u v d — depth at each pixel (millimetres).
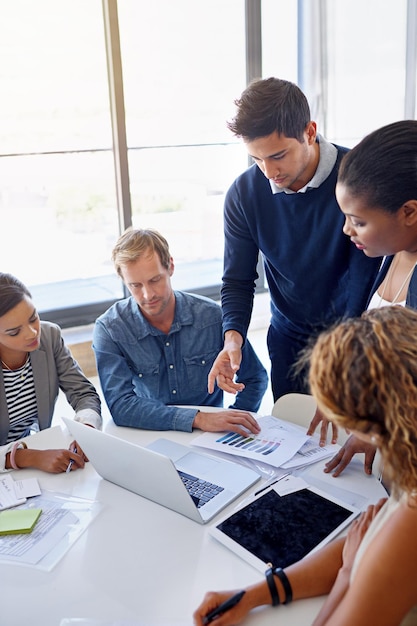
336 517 1229
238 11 3834
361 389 810
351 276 1834
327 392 841
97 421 1799
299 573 1042
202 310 2008
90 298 3912
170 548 1198
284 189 1792
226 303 1998
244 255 2010
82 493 1414
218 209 4305
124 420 1746
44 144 3682
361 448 1409
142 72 3689
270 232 1910
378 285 1651
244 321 1979
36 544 1230
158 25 3670
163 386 1982
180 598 1064
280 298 2041
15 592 1101
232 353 1735
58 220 3891
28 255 3938
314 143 1728
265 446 1549
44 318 3684
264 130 1564
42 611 1049
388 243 1224
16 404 1878
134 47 3627
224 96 4000
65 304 3803
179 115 3916
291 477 1376
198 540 1218
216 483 1401
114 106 3572
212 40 3854
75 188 3807
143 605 1052
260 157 1627
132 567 1149
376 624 834
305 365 945
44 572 1148
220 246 4426
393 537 835
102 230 3926
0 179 3721
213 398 2043
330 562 1060
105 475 1449
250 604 1006
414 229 1192
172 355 1968
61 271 4023
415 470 804
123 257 1836
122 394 1800
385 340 820
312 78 3803
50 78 3551
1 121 3588
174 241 4242
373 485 1371
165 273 1880
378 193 1146
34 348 1785
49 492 1423
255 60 3898
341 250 1805
